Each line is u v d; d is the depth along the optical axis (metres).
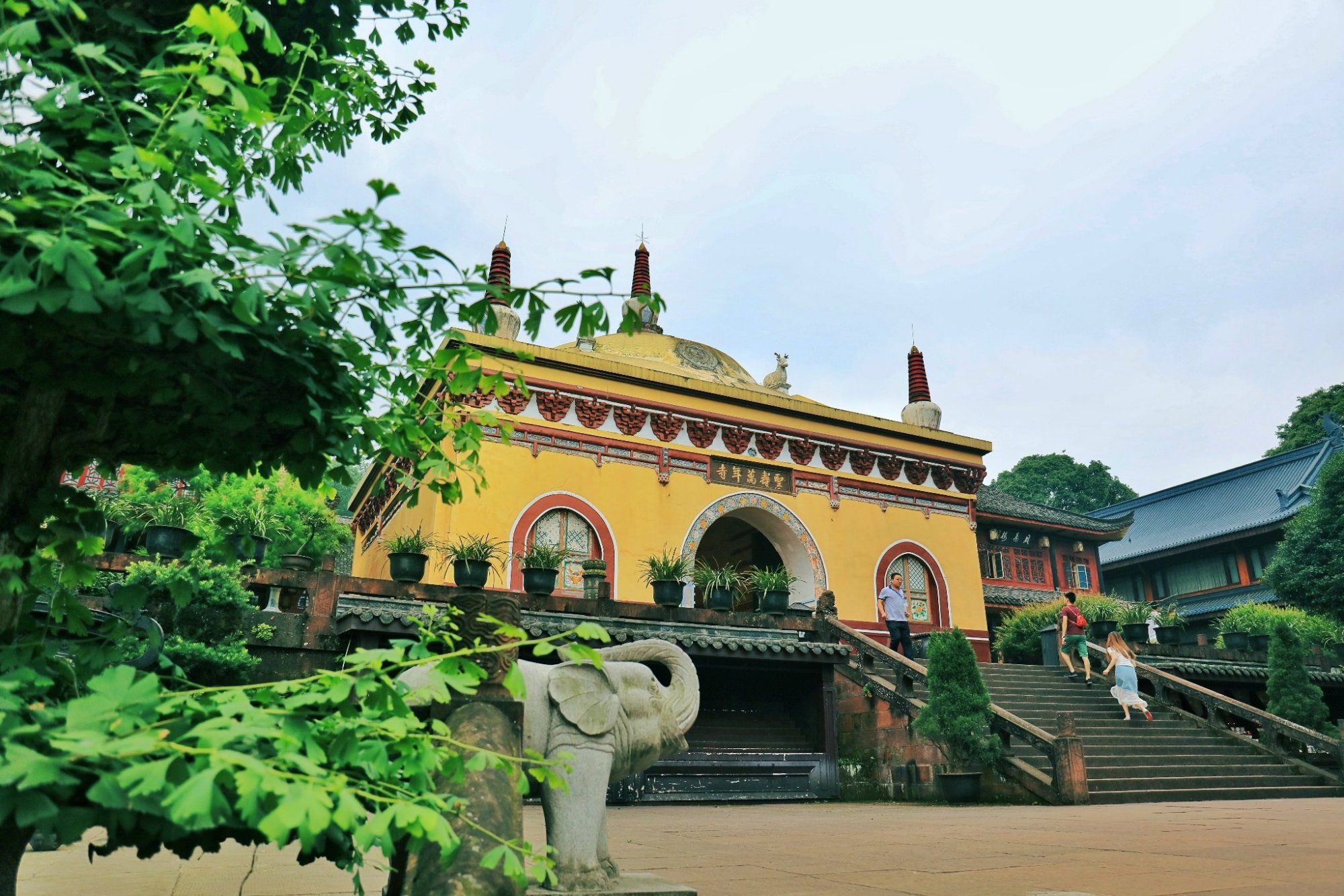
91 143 2.14
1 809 1.49
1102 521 32.03
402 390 2.84
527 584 14.26
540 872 2.16
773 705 15.33
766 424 20.72
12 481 2.25
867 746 14.23
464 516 16.73
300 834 1.54
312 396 2.21
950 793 12.28
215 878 4.60
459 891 2.33
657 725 4.05
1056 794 11.45
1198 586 39.62
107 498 11.10
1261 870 5.19
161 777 1.49
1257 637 22.03
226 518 2.76
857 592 20.77
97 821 1.66
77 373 2.10
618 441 18.88
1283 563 31.34
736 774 13.54
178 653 9.53
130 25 2.29
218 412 2.21
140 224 1.84
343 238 2.05
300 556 12.27
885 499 22.00
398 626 11.57
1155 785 12.87
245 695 2.00
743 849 6.55
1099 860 5.69
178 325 1.83
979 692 12.60
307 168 2.80
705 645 13.75
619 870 4.00
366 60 3.37
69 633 2.55
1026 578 30.05
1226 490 43.19
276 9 2.85
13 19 2.17
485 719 3.01
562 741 3.71
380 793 1.92
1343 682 20.44
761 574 17.06
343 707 2.11
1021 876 4.97
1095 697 17.02
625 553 18.17
